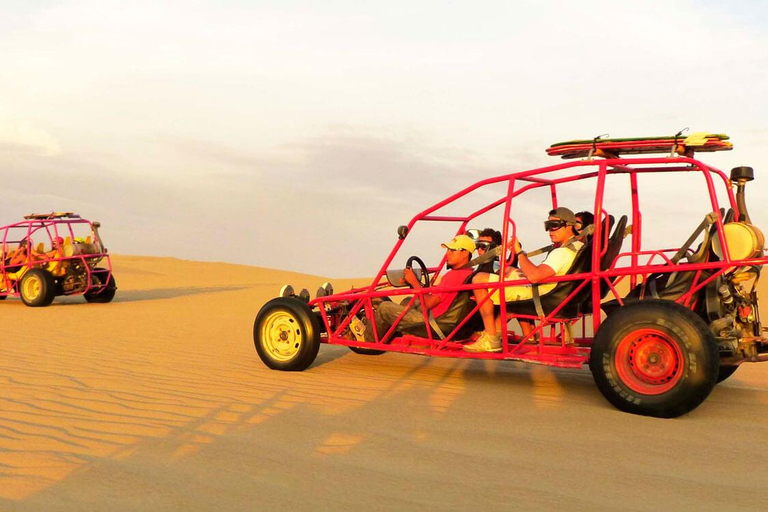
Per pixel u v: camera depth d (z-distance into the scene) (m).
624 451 4.62
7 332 10.88
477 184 6.75
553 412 5.67
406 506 3.62
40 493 3.76
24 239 17.03
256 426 5.15
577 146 6.36
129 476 4.04
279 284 32.19
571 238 6.49
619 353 5.62
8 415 5.43
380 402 5.98
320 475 4.09
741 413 5.69
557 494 3.83
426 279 7.44
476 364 8.08
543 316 6.45
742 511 3.61
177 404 5.85
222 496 3.74
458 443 4.78
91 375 7.16
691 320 5.34
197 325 12.34
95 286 17.22
